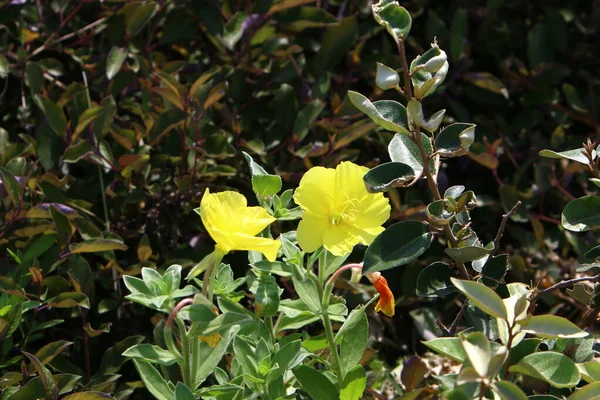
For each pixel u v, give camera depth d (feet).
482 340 3.84
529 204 5.81
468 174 6.29
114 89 5.59
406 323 5.63
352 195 4.23
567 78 6.72
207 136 5.44
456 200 4.33
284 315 4.45
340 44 5.85
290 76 5.79
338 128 5.65
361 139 5.90
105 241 4.88
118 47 5.70
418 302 5.63
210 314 4.00
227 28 5.63
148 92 5.57
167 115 5.42
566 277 5.65
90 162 5.46
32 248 4.98
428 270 4.32
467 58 6.16
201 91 5.44
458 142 4.20
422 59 4.16
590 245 5.68
